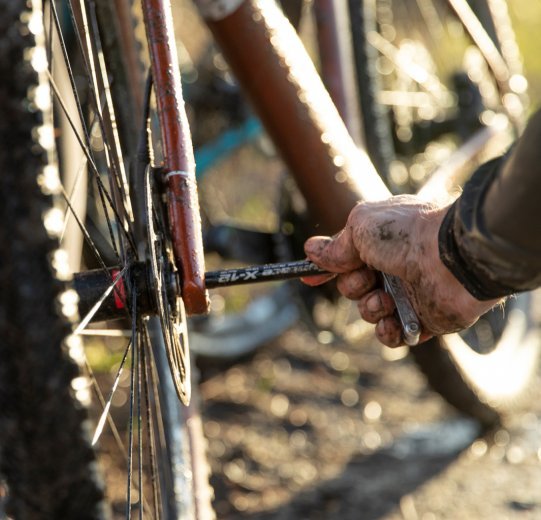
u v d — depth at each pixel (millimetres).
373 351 3875
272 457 3131
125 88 1938
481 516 2811
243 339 3506
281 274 1574
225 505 2850
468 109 3287
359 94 2949
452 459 3123
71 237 1797
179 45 3385
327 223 2037
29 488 1382
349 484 2977
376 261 1484
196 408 2037
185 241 1516
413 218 1456
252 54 1987
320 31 2512
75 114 1875
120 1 1918
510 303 3395
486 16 3547
